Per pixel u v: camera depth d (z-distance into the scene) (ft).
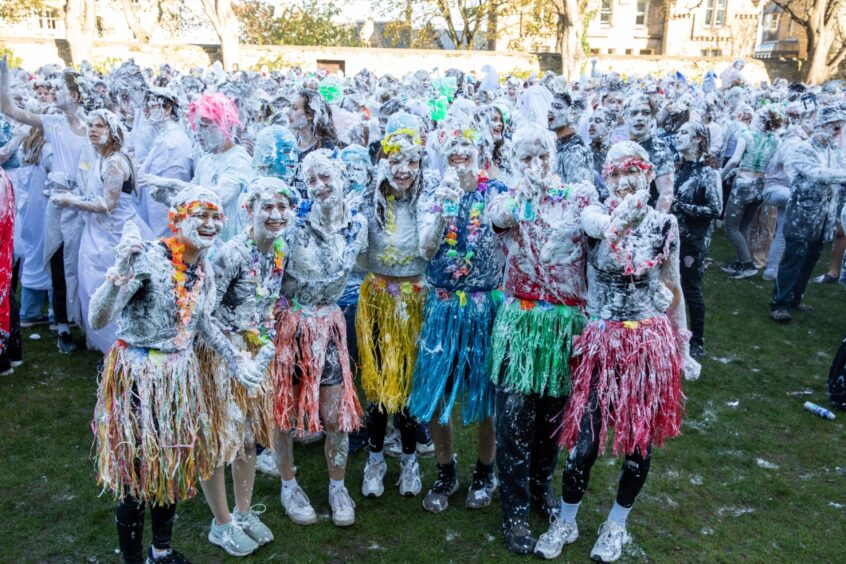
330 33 115.85
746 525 10.90
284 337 10.04
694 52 116.47
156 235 15.90
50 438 13.12
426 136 16.08
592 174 14.98
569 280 9.51
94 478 11.84
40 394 14.93
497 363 9.81
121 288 7.60
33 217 17.69
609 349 9.18
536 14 91.15
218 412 8.91
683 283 17.22
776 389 15.92
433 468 12.55
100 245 14.62
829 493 11.78
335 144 14.17
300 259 9.78
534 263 9.46
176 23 96.27
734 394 15.61
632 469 9.74
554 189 9.41
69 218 15.87
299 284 9.96
